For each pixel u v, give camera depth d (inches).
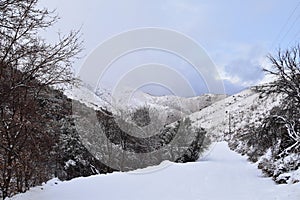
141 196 404.8
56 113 426.3
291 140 684.1
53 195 392.2
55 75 372.8
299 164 588.4
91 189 443.2
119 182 516.7
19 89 346.3
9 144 348.2
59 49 354.3
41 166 437.7
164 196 409.7
